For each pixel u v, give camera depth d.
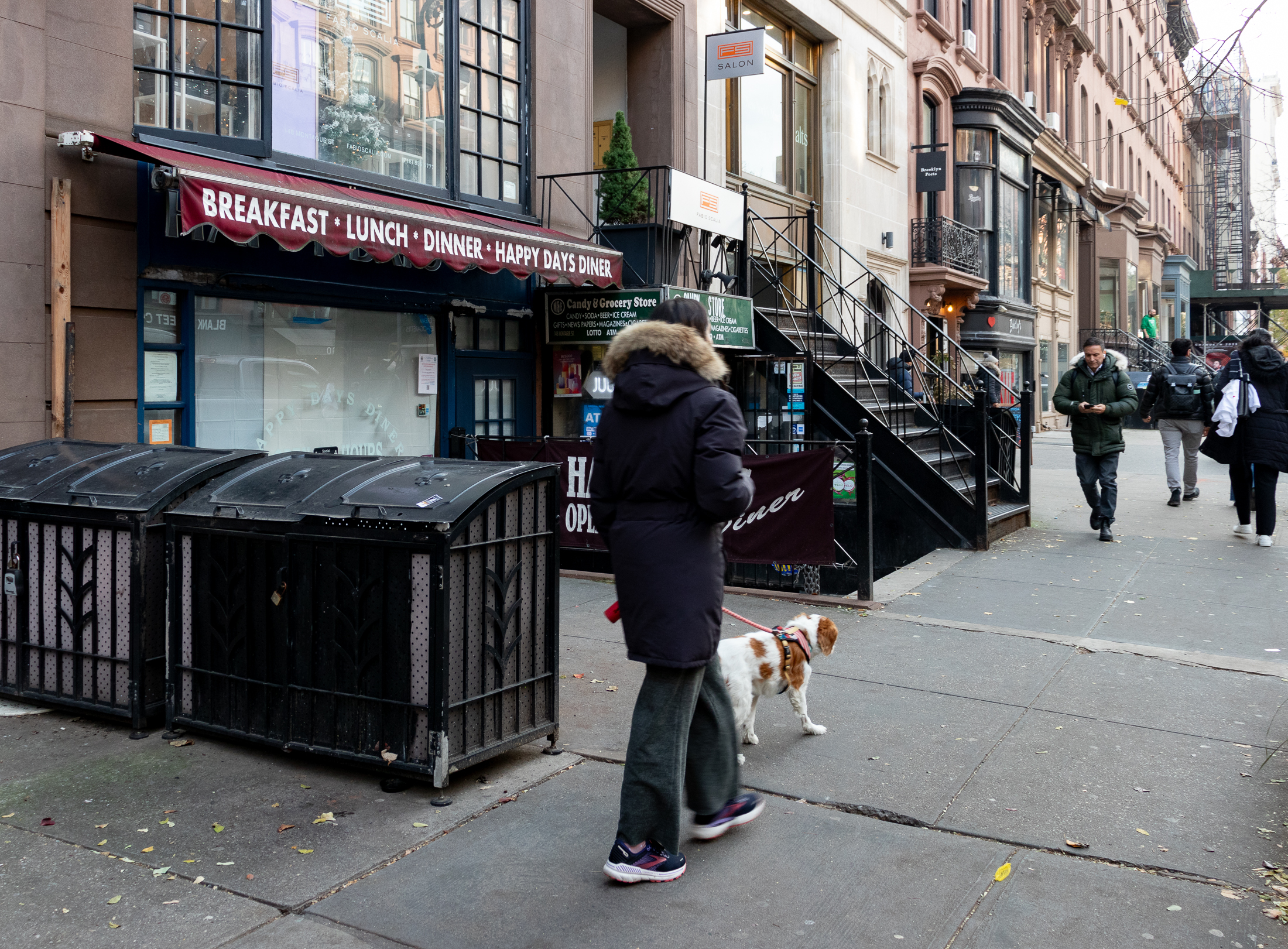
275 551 4.19
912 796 3.90
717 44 12.14
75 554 4.66
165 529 4.52
